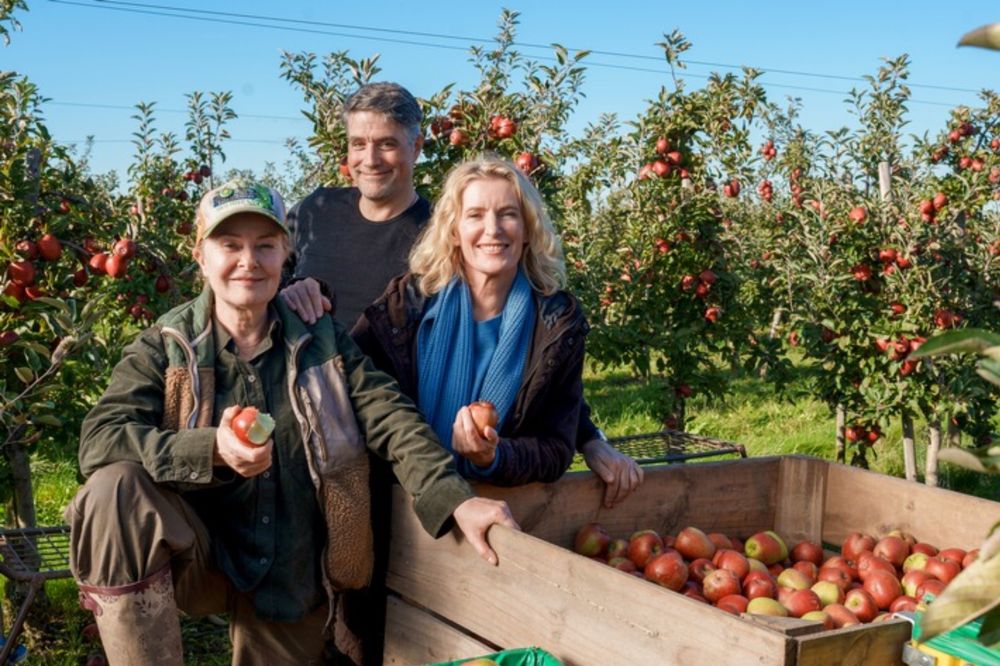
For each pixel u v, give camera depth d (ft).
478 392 9.96
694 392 24.97
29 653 14.32
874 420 24.21
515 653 7.47
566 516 10.28
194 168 27.86
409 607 9.37
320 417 8.89
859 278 24.23
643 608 7.02
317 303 9.45
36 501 21.01
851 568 10.00
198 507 8.84
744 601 9.08
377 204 12.75
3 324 14.69
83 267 16.55
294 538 8.89
